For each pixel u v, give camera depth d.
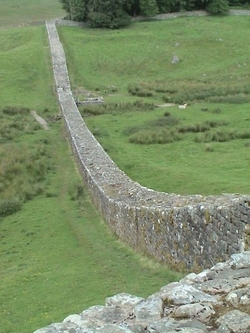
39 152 32.78
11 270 17.80
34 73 58.84
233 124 38.16
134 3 81.88
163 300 7.05
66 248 19.03
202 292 7.11
